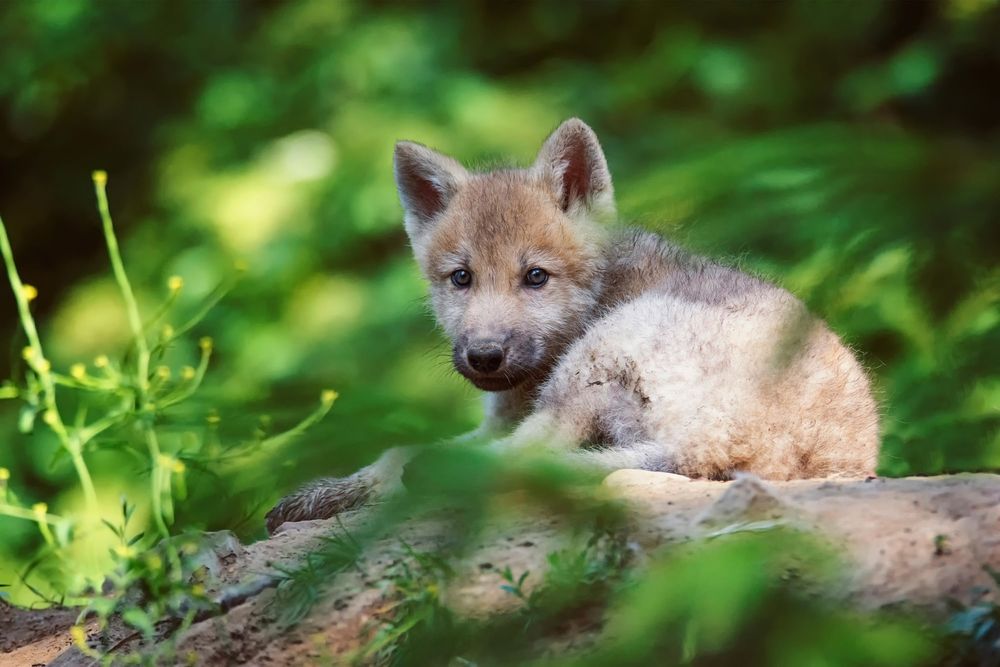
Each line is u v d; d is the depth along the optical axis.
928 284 9.13
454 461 4.44
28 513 7.50
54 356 20.91
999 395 10.58
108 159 25.20
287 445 6.39
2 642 8.55
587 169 11.01
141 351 7.79
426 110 21.14
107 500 16.42
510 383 10.52
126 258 21.97
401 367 16.27
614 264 10.88
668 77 21.55
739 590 4.61
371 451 6.10
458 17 23.36
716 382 8.70
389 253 20.97
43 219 25.17
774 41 21.70
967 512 6.33
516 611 6.14
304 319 19.52
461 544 4.94
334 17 23.23
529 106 21.25
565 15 23.73
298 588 6.76
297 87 22.61
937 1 20.59
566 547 6.34
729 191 9.91
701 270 10.27
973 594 5.81
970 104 20.06
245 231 20.73
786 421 8.68
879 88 19.80
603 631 5.82
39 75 23.83
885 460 10.40
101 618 6.99
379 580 6.61
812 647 4.73
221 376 19.09
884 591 5.80
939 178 8.70
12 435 18.91
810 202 8.97
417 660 6.14
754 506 6.26
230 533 7.64
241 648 6.68
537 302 10.75
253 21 24.75
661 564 5.63
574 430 8.99
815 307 9.04
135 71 24.75
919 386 10.75
